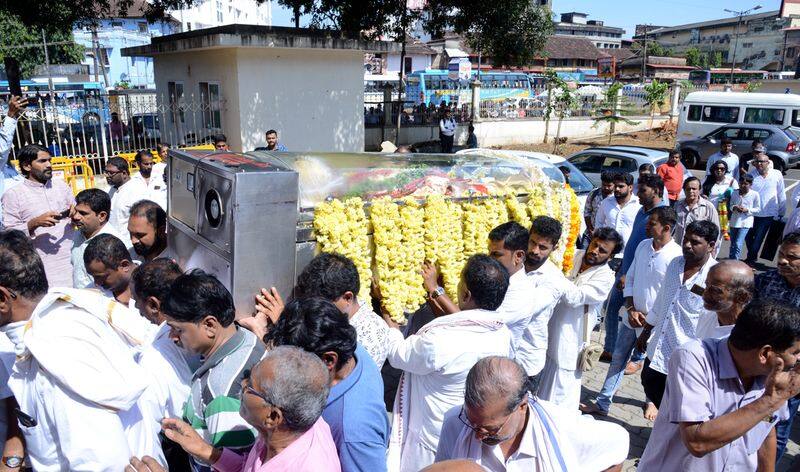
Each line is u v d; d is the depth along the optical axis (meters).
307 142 13.11
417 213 3.77
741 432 2.12
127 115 12.27
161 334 2.54
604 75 49.41
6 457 2.40
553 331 3.92
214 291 2.25
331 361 2.13
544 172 4.91
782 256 3.37
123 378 2.06
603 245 3.85
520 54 17.42
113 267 2.92
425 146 17.81
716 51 74.62
